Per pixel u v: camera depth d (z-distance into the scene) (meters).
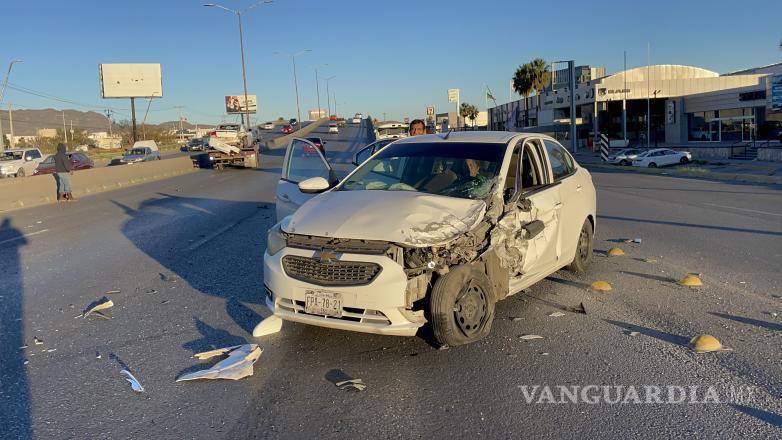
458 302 4.73
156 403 4.11
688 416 3.81
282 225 5.17
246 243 10.02
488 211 5.17
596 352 4.86
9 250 10.16
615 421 3.76
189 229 11.86
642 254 8.70
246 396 4.19
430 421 3.79
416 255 4.60
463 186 5.55
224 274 7.77
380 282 4.44
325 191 6.09
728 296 6.42
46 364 4.84
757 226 11.52
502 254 5.25
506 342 5.09
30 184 19.52
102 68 83.81
